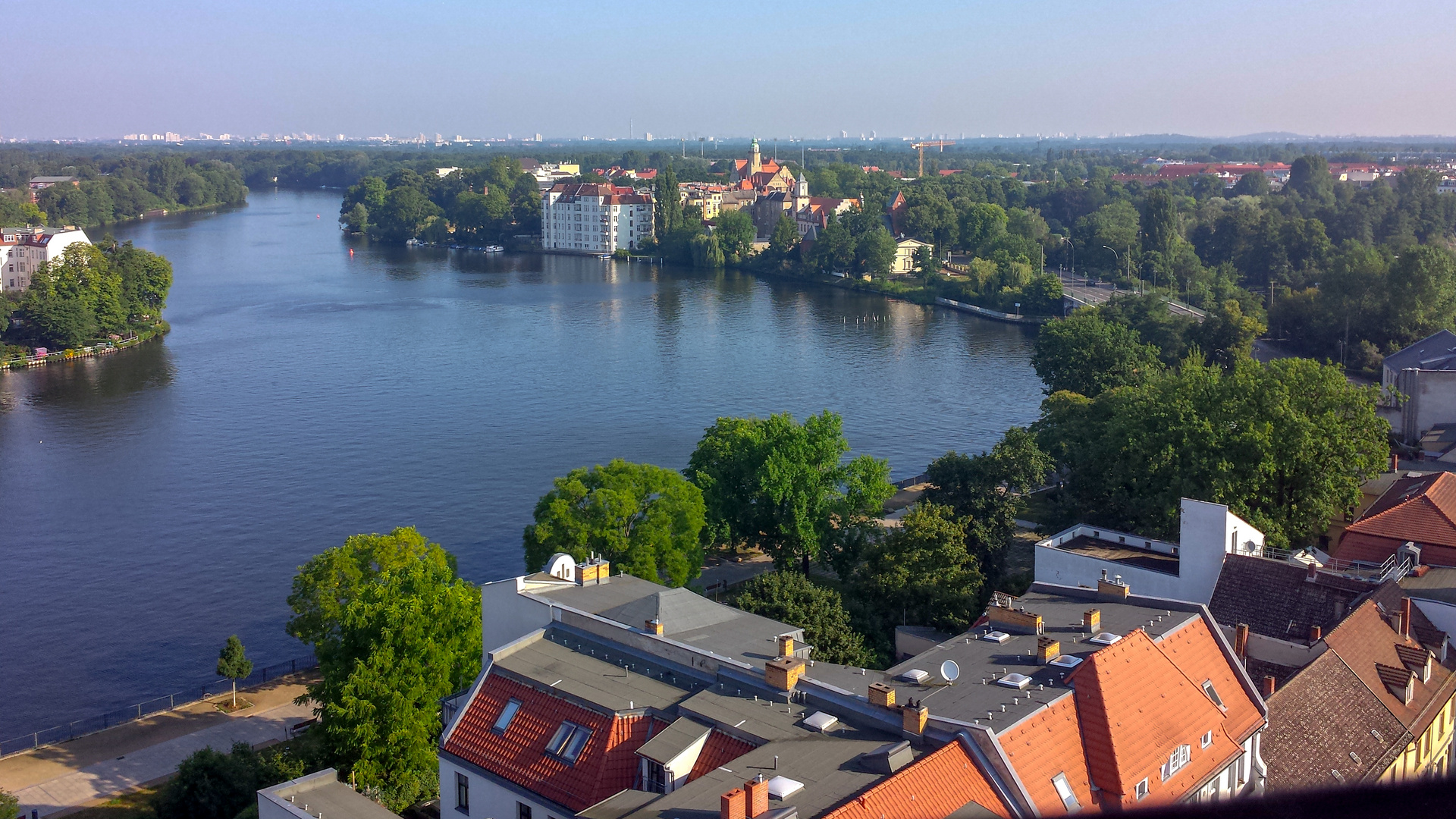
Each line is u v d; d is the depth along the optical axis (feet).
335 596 343.05
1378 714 245.04
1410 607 280.51
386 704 268.21
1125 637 220.64
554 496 398.01
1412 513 336.08
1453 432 507.30
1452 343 654.53
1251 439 376.48
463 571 480.23
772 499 436.76
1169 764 203.21
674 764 198.70
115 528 535.19
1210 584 307.17
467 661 289.94
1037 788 189.06
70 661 405.18
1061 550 339.77
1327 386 396.37
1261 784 222.07
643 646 240.94
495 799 221.05
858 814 169.48
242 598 458.91
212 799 261.44
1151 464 399.65
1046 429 527.40
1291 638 278.26
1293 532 379.55
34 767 316.81
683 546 397.19
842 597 371.56
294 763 281.95
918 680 215.72
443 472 617.62
